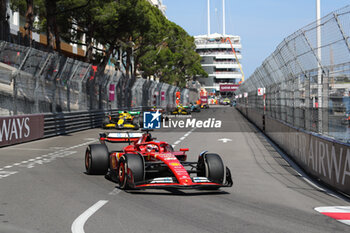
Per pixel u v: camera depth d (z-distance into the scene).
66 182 9.84
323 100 11.59
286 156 16.19
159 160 9.05
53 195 8.36
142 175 8.48
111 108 37.31
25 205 7.45
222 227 6.18
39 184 9.55
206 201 8.01
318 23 11.57
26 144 18.86
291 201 8.27
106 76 36.06
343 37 9.69
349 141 9.41
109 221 6.43
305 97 13.90
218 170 8.90
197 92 140.12
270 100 24.56
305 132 12.99
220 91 175.25
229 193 8.91
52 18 32.53
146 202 7.81
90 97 31.53
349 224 6.57
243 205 7.75
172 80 97.00
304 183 10.67
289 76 16.97
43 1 37.97
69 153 15.66
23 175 10.78
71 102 27.72
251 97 41.62
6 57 20.39
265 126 26.77
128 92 44.91
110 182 9.92
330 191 9.70
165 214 6.91
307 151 12.58
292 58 15.39
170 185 8.13
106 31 45.75
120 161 9.03
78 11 40.22
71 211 7.05
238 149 17.91
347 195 9.20
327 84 11.18
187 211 7.16
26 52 21.30
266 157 15.66
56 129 23.77
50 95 24.41
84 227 6.08
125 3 42.66
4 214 6.79
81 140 20.91
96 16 40.34
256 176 11.41
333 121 10.65
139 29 47.78
